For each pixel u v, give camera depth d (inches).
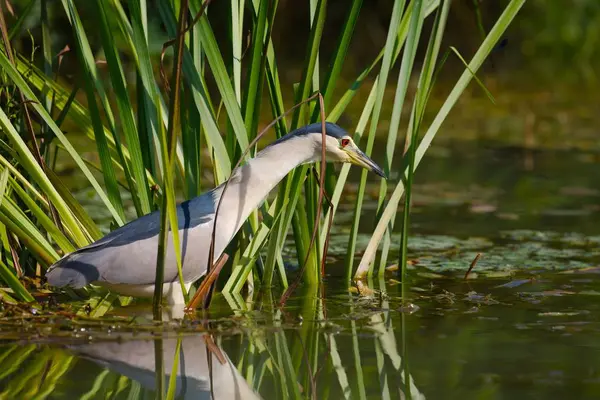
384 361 354.0
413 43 471.5
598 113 1079.6
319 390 327.0
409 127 495.8
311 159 451.8
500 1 1282.0
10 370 340.8
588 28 1302.9
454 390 320.8
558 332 389.1
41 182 434.3
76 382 330.3
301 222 474.3
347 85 1195.3
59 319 398.0
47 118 443.2
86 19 789.9
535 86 1235.2
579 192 722.2
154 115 455.2
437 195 716.7
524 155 876.6
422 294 458.0
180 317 409.7
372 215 652.7
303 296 453.4
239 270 458.0
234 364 353.7
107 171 452.4
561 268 512.1
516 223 625.9
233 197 441.4
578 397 311.7
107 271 414.9
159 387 328.5
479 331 392.5
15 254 458.0
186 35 455.5
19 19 476.1
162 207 388.8
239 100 468.8
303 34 1339.8
